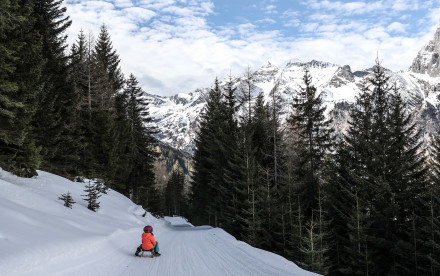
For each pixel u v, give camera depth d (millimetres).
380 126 23734
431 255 17562
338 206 24859
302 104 29344
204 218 49062
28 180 17125
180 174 99750
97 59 41406
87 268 7297
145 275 7215
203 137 44719
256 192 27156
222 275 7117
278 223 23891
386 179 22047
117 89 46438
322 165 27500
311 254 18344
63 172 26016
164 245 12898
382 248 21484
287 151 28859
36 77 17516
